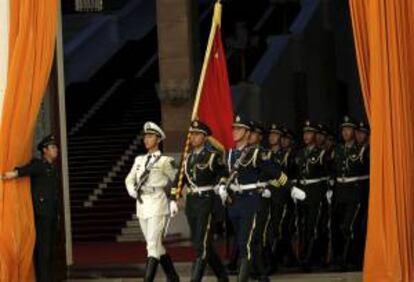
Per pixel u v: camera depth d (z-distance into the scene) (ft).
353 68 158.81
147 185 68.54
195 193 66.33
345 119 79.20
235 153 66.44
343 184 78.28
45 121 79.30
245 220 65.00
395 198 62.13
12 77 67.05
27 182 68.33
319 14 155.33
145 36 182.29
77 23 181.68
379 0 63.00
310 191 80.89
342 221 80.53
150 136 69.26
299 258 82.74
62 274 78.64
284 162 81.92
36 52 67.82
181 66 119.44
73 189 131.34
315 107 150.92
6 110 66.90
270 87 140.97
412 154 62.90
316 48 152.56
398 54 62.85
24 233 67.41
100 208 124.67
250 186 65.31
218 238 105.09
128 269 86.33
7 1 69.87
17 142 67.00
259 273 68.49
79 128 151.74
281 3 169.37
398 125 62.39
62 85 87.66
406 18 63.77
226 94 72.84
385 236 62.13
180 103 119.44
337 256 81.97
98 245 111.65
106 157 141.49
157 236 68.03
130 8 186.09
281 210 79.77
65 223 88.84
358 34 64.90
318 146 82.17
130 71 173.47
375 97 62.95
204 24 168.25
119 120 153.99
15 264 66.59
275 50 147.74
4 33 69.87
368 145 78.23
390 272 61.77
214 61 72.84
